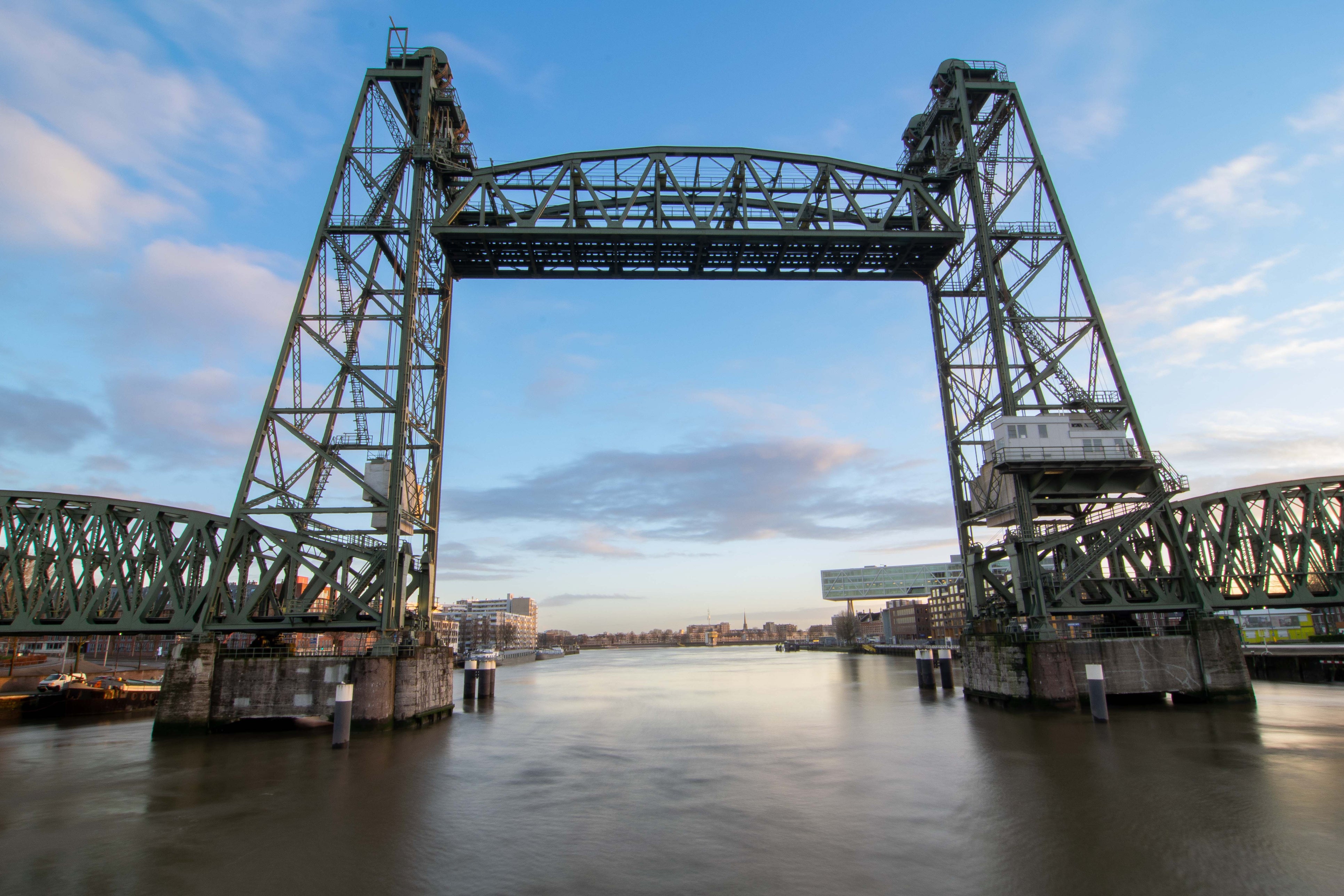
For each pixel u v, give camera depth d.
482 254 43.12
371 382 37.72
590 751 31.52
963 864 16.73
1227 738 29.73
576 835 19.41
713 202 45.72
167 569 36.72
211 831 20.05
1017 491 39.38
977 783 23.83
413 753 30.41
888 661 110.19
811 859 17.22
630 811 21.66
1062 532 39.22
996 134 44.84
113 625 36.41
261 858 17.95
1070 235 42.62
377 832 19.84
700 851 17.98
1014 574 39.94
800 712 44.66
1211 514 41.09
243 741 33.03
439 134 42.16
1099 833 18.69
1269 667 57.38
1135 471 39.53
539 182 43.06
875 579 176.75
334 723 31.69
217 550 37.25
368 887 16.11
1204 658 38.31
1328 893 14.91
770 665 113.25
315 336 38.03
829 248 43.75
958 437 45.66
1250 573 39.28
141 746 32.12
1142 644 38.38
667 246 42.91
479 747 32.19
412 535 40.53
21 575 37.06
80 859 18.00
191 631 36.09
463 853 18.17
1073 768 25.44
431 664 38.72
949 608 156.12
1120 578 39.81
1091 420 40.75
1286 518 39.25
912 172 48.53
